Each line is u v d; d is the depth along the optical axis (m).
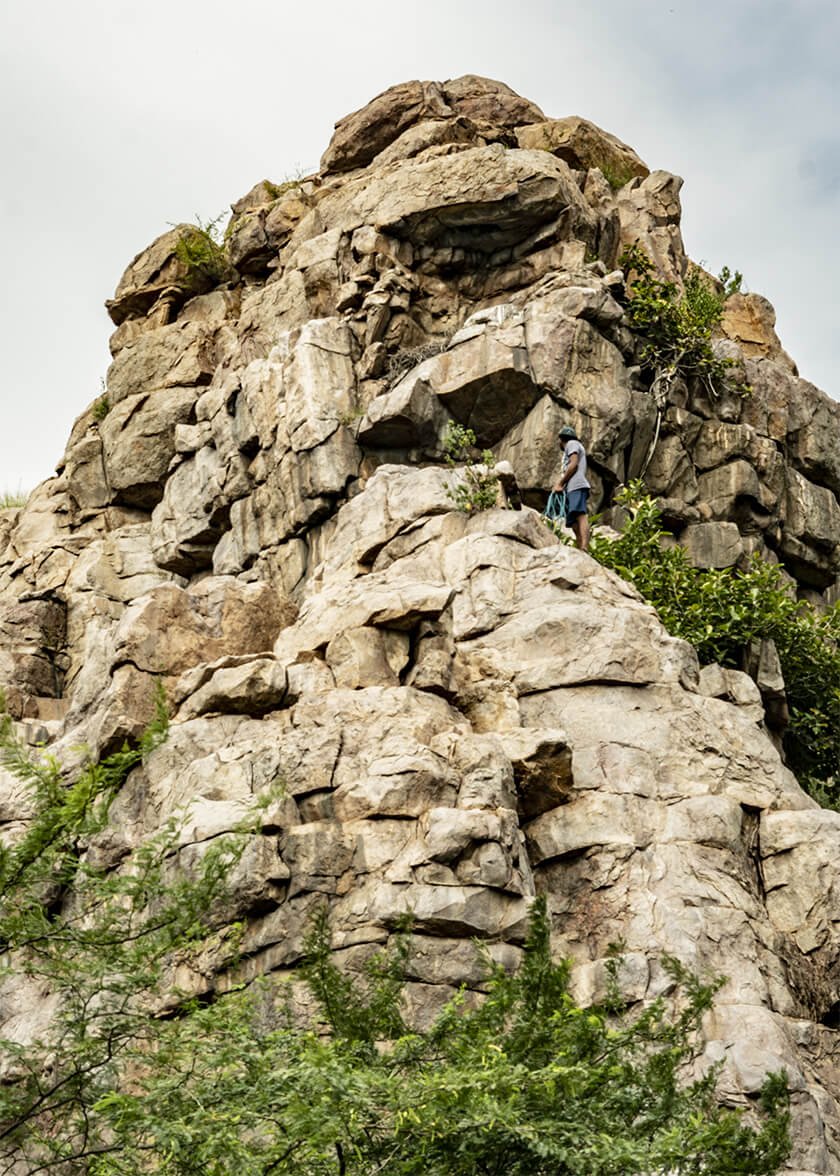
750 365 26.73
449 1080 9.66
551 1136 9.85
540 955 11.23
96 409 30.41
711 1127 10.21
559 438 23.81
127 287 31.02
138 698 17.25
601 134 30.25
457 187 26.16
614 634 17.09
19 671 26.06
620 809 15.77
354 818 14.73
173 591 18.14
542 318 24.42
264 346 27.23
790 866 15.99
